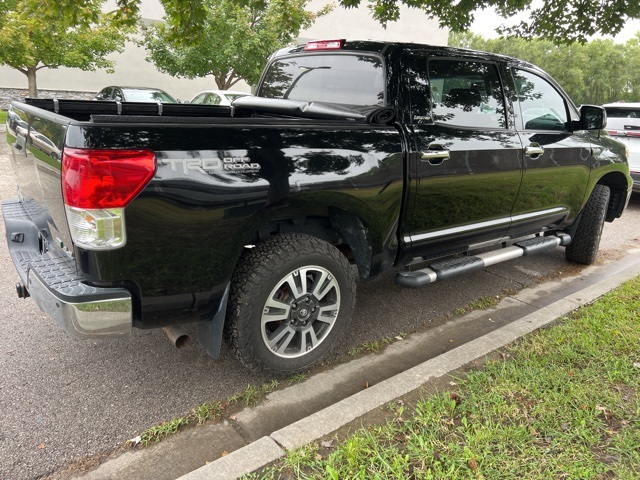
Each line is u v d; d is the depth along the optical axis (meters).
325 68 3.71
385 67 3.24
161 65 16.81
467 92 3.62
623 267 5.42
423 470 2.14
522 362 3.06
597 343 3.30
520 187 3.99
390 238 3.19
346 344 3.52
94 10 4.07
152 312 2.40
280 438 2.35
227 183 2.39
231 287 2.69
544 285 4.82
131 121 2.25
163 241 2.28
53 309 2.27
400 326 3.84
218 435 2.54
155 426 2.57
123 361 3.17
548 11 5.11
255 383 3.00
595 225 5.07
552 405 2.60
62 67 18.59
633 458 2.24
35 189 2.78
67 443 2.43
